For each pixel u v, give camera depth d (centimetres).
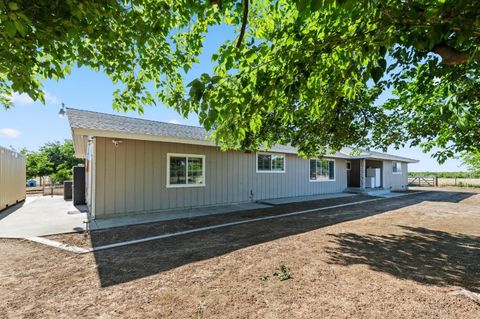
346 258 420
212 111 199
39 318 254
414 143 556
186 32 384
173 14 330
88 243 521
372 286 317
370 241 525
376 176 1888
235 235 583
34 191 1900
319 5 160
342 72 270
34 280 343
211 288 315
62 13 224
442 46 217
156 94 412
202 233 604
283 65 236
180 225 694
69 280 342
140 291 309
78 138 909
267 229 643
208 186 1033
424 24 180
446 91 382
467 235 581
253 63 243
